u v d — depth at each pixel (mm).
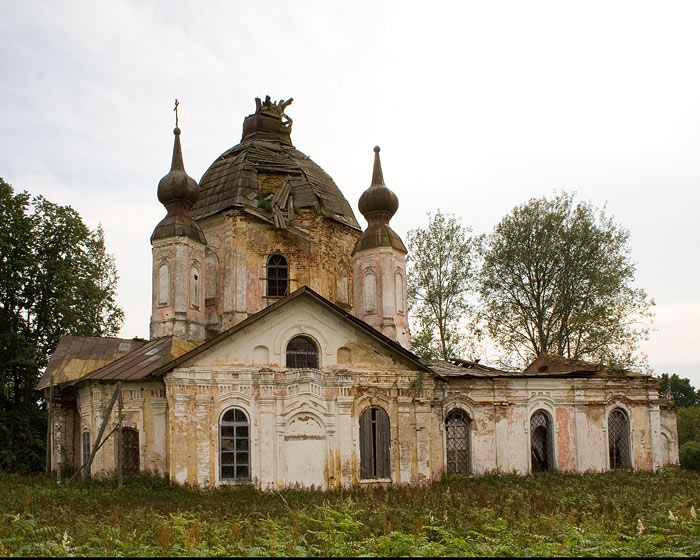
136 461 29000
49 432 32500
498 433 34000
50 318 42594
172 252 31891
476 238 49938
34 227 42750
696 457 45281
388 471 30016
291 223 34656
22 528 17078
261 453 27953
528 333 48938
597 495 26344
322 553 14734
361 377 29984
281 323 29266
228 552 14195
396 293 33531
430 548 14000
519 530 16609
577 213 48188
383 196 34344
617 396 36188
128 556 13852
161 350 30000
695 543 14820
